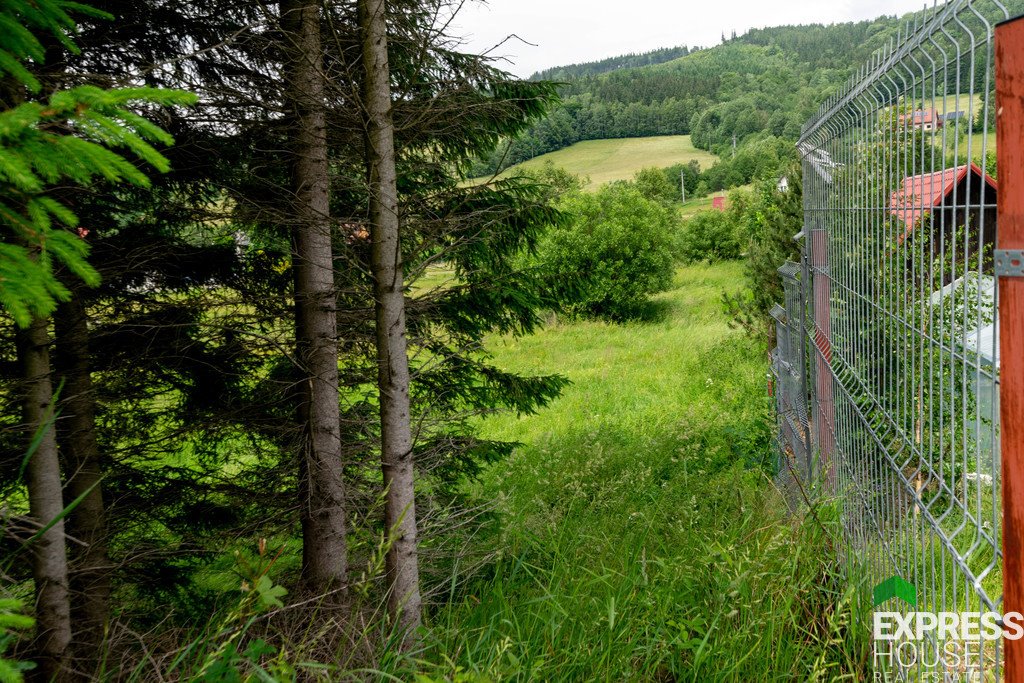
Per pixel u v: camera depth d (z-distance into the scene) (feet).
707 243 126.93
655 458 23.26
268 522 14.34
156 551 13.00
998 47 5.38
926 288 8.51
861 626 10.44
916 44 7.98
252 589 7.44
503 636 10.58
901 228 9.01
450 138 15.64
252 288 15.30
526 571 13.91
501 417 36.14
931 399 7.90
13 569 11.19
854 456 12.32
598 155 528.22
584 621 11.38
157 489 14.47
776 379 25.40
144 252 12.71
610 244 75.87
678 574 11.92
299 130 13.78
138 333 13.08
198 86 12.17
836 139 13.97
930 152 7.70
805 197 18.78
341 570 14.28
